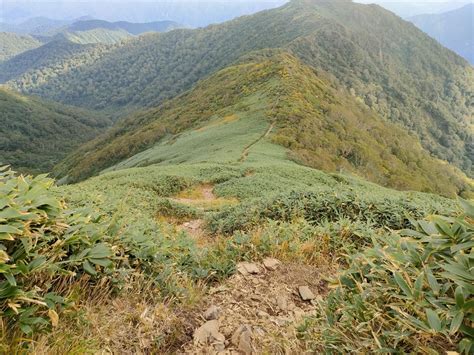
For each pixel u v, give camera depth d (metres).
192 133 60.19
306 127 50.53
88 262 2.88
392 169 57.44
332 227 5.42
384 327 2.05
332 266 4.40
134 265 3.37
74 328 2.44
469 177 128.25
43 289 2.53
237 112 61.91
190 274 3.81
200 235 8.99
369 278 2.51
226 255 4.46
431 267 2.08
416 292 1.94
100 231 3.13
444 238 2.17
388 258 2.22
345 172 43.31
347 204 7.00
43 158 160.62
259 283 3.89
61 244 2.73
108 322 2.60
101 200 7.64
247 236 5.07
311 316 2.95
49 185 3.42
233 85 81.19
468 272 1.85
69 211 3.23
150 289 3.22
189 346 2.79
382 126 82.31
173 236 5.69
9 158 149.62
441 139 147.50
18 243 2.62
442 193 64.25
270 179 24.94
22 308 2.27
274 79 71.38
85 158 96.38
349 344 2.08
